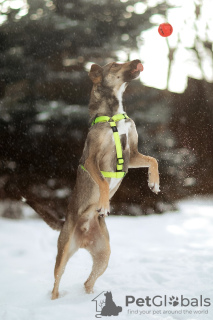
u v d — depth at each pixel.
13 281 6.02
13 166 12.55
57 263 5.10
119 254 7.91
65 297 5.04
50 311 4.27
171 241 9.31
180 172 14.28
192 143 15.98
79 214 5.16
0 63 12.15
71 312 4.24
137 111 12.93
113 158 5.02
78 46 12.79
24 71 12.20
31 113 12.20
